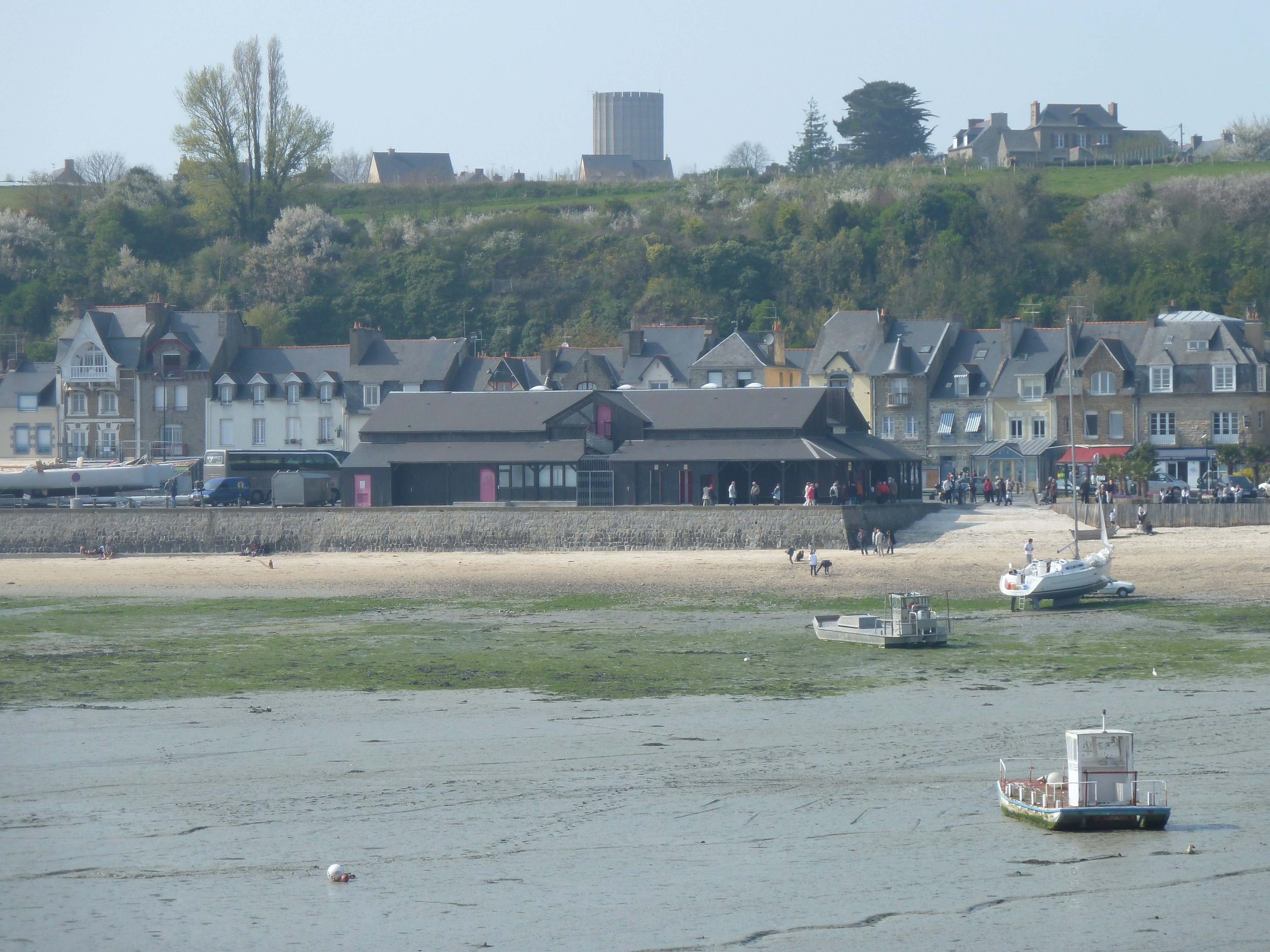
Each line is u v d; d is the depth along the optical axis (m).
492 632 190.00
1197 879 90.50
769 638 182.25
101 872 91.94
